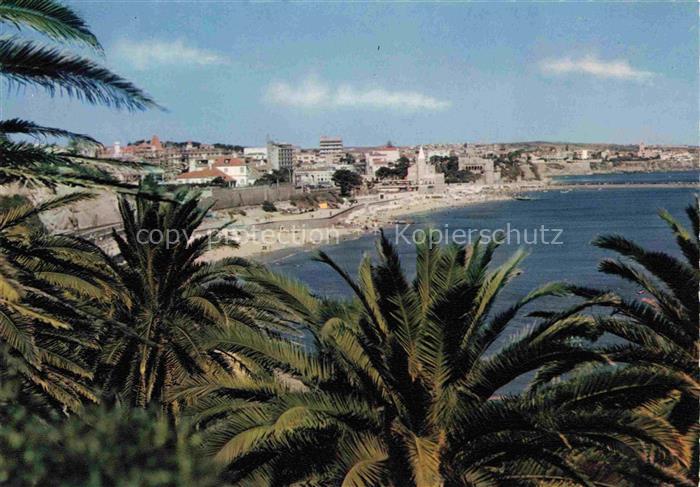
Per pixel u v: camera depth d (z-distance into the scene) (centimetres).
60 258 1361
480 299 1110
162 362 1545
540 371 1265
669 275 1196
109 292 1503
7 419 969
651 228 12250
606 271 1289
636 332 1216
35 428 981
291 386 1175
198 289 1648
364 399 1041
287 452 1020
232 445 949
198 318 1617
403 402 1027
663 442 949
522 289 6169
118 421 1045
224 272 1730
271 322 1755
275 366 1116
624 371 1010
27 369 1023
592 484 930
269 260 10194
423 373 1037
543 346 1012
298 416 959
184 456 984
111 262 1609
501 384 1030
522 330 1159
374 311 1122
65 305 1071
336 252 10906
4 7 817
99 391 1217
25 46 838
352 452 981
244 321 1678
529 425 938
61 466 952
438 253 1141
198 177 18125
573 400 1020
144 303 1623
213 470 989
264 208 17575
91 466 949
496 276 1142
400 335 1049
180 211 1670
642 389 1005
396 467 995
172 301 1642
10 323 945
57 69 849
